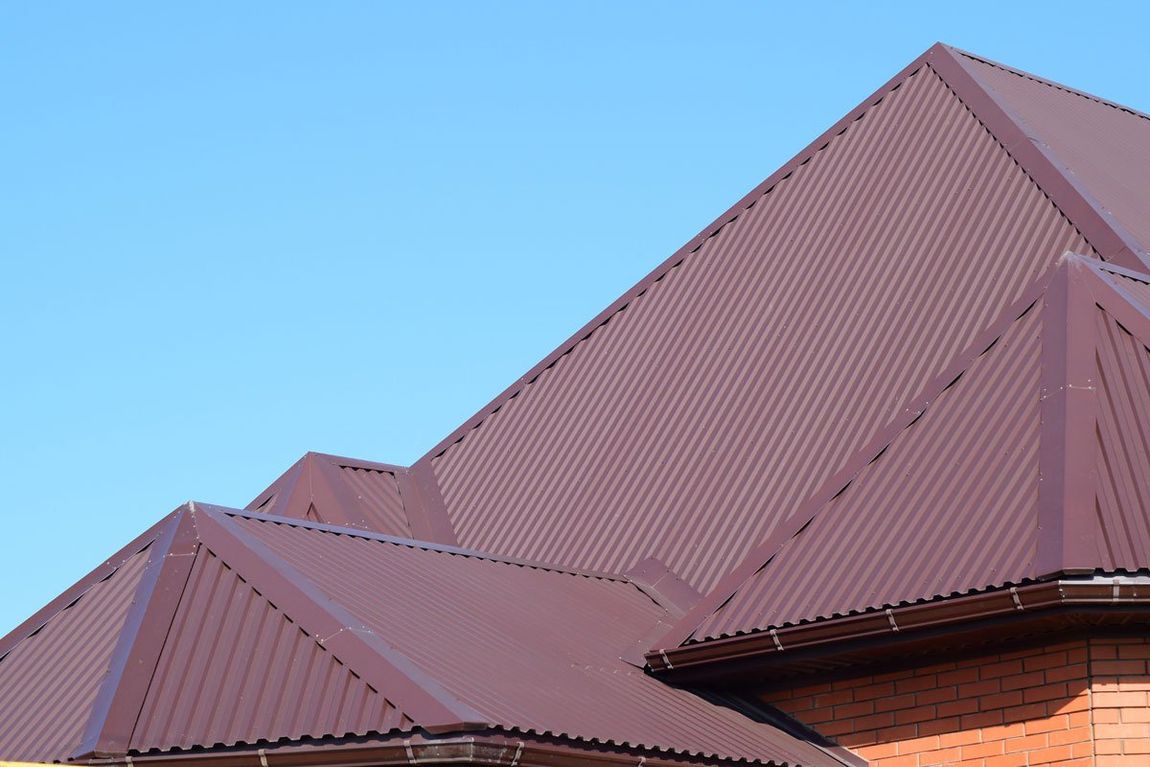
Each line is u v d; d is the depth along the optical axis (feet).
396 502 60.64
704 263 63.98
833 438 51.19
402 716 33.86
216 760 34.99
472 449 62.64
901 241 57.31
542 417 61.72
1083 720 37.45
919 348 52.11
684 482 53.62
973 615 37.37
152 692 36.70
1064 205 53.42
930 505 40.83
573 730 35.50
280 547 40.57
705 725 40.45
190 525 40.52
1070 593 35.76
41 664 43.62
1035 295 44.80
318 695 35.12
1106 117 70.33
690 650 41.83
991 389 42.93
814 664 41.39
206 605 38.19
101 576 47.50
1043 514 37.55
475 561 45.98
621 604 47.21
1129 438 39.17
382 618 38.06
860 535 41.70
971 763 39.24
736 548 49.57
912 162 60.85
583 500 55.77
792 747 41.42
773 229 62.90
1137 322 42.24
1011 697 38.88
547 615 43.88
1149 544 36.40
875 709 41.32
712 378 57.52
